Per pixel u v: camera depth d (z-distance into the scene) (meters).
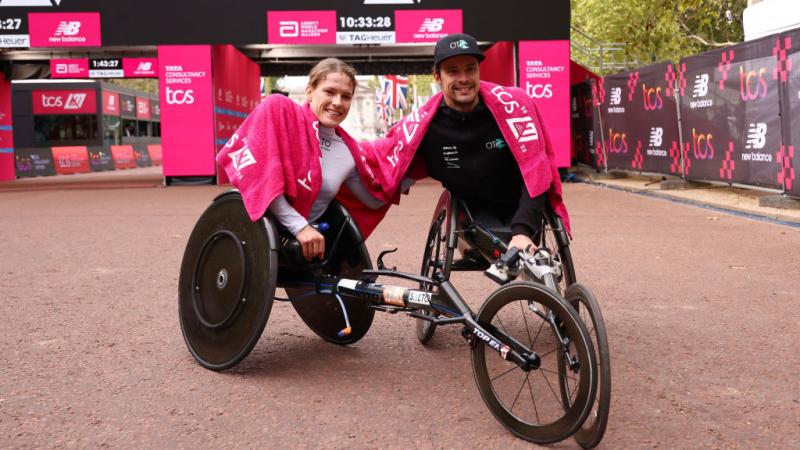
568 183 17.73
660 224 9.38
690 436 2.86
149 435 2.90
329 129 3.91
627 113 16.00
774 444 2.77
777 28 13.17
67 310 5.08
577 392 2.63
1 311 5.05
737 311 4.87
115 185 19.86
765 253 7.07
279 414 3.12
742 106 10.87
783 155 9.77
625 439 2.83
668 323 4.59
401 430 2.95
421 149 3.87
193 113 18.50
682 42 25.23
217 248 3.79
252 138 3.64
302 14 18.00
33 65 24.16
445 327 4.66
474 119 3.67
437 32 18.08
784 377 3.55
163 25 18.16
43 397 3.33
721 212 10.49
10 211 12.45
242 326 3.61
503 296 2.91
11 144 25.12
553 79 18.25
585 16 26.14
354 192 4.11
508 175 3.79
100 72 23.89
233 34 18.12
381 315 5.00
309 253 3.65
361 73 24.98
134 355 4.01
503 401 2.94
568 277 3.70
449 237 3.75
